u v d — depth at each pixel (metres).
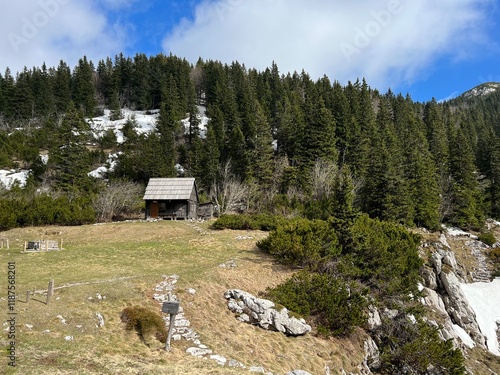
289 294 19.02
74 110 66.06
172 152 69.25
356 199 47.69
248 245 29.62
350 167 56.97
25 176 57.66
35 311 13.72
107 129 88.62
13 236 32.50
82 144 59.47
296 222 28.94
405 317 20.80
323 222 27.39
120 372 10.64
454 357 18.64
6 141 68.38
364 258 24.41
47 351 11.26
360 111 75.94
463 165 56.91
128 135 77.12
